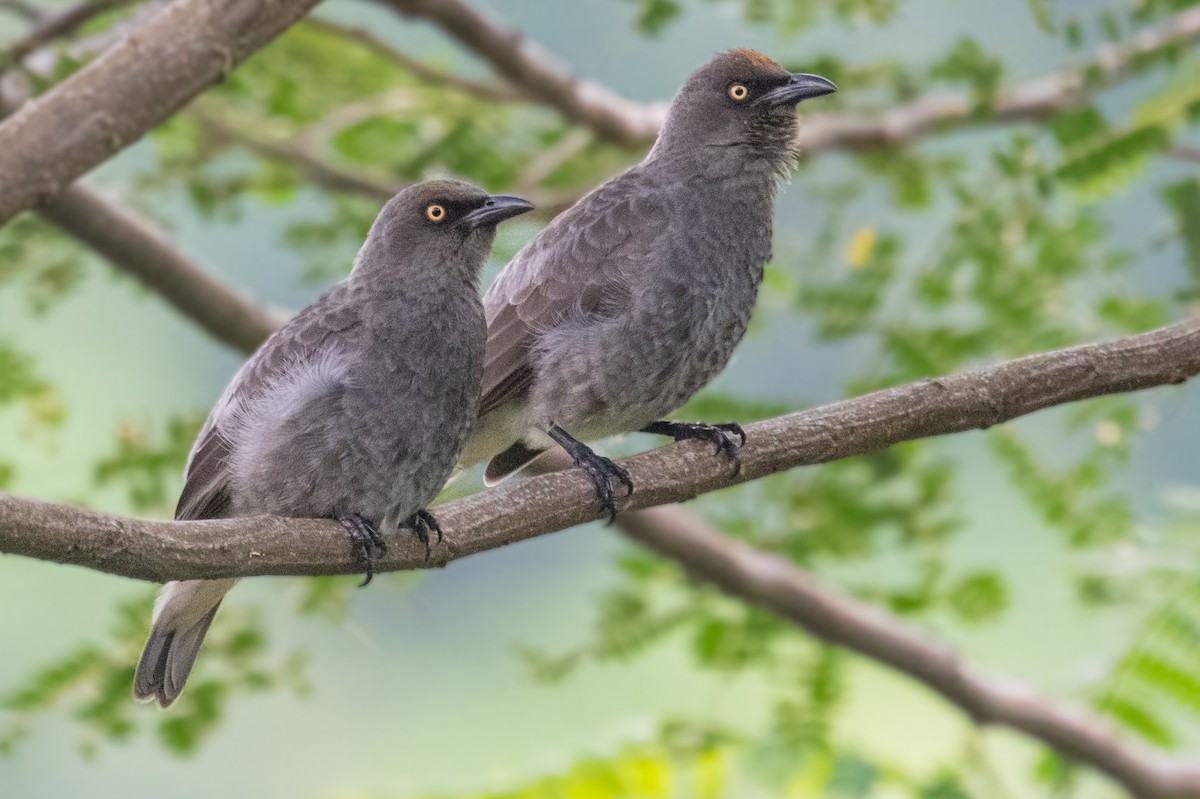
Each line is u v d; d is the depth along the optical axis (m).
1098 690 12.04
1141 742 14.05
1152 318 13.00
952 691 13.57
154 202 14.19
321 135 14.37
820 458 9.37
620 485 9.23
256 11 9.85
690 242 10.76
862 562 14.19
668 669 17.33
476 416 10.05
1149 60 12.76
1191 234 12.57
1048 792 13.76
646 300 10.63
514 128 15.62
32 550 7.05
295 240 14.68
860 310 13.66
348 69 14.95
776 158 11.15
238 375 9.88
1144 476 14.90
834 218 14.62
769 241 11.25
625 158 15.23
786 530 14.05
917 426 9.30
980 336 13.55
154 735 12.49
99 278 16.23
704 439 9.48
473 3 14.41
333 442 9.34
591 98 14.73
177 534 7.57
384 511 9.53
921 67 14.47
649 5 13.40
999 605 13.50
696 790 12.18
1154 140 12.48
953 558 14.64
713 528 14.21
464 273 9.90
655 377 10.76
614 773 11.99
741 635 13.35
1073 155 12.49
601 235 10.76
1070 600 12.73
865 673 15.44
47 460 13.50
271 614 13.80
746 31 15.16
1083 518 13.12
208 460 9.62
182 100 9.80
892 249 13.82
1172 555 11.99
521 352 10.70
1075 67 13.23
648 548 13.41
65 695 12.16
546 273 10.78
